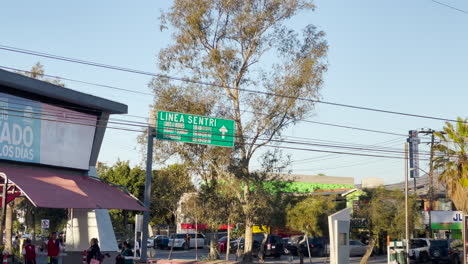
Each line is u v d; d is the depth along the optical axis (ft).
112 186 96.37
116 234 180.75
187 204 133.80
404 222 144.25
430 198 174.19
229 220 124.77
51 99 88.79
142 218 96.84
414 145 161.38
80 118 94.27
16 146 82.58
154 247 195.52
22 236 181.57
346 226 95.09
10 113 81.97
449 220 171.94
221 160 123.44
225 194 126.82
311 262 134.92
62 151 91.09
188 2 123.13
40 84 83.51
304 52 126.62
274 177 128.57
